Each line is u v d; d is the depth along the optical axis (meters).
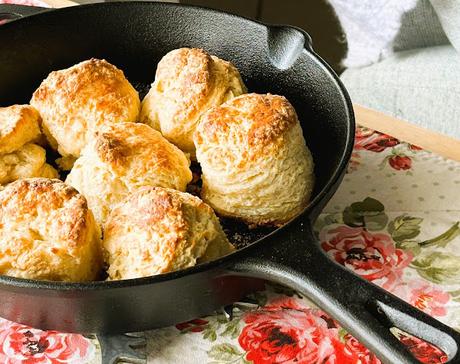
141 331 0.52
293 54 0.63
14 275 0.51
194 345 0.53
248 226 0.58
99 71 0.61
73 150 0.61
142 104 0.64
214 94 0.60
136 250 0.52
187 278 0.48
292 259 0.48
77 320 0.51
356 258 0.57
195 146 0.59
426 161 0.62
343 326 0.47
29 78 0.67
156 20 0.67
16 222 0.52
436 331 0.45
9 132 0.59
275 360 0.52
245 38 0.66
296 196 0.57
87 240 0.52
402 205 0.60
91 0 0.95
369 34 0.90
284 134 0.56
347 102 0.58
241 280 0.51
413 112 0.88
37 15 0.66
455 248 0.57
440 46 0.90
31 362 0.52
